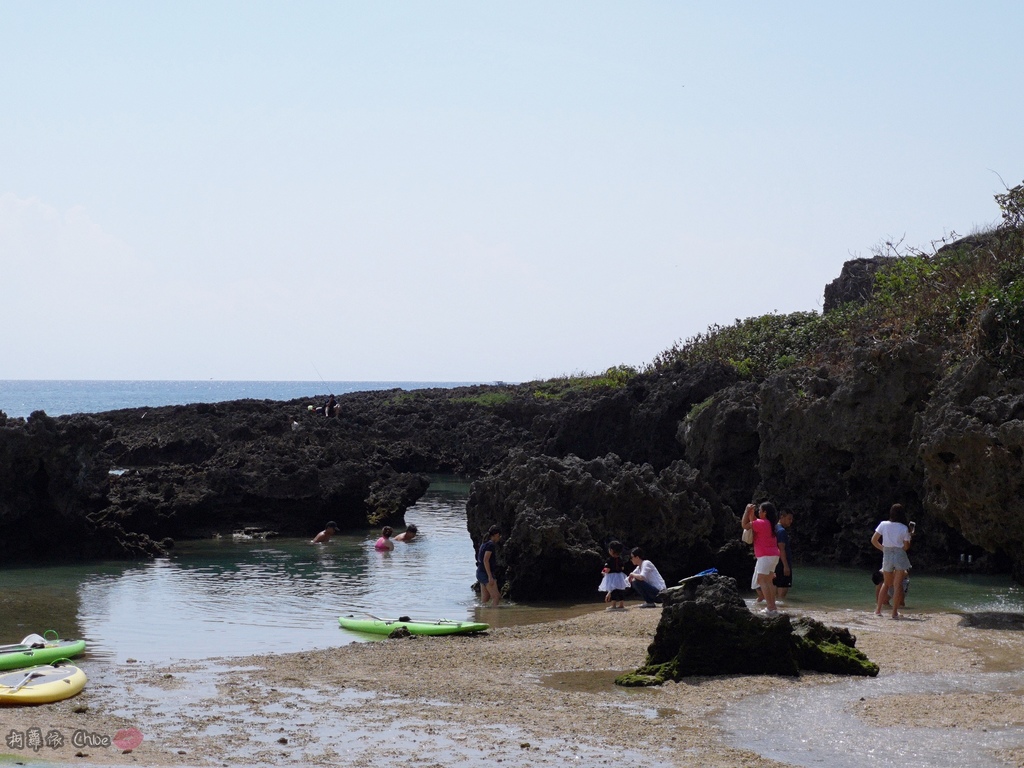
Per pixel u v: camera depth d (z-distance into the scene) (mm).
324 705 12602
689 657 14000
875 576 19641
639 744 10922
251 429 51438
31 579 25844
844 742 10961
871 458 27203
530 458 26062
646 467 25578
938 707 12242
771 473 29781
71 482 29953
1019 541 21422
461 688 13500
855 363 27906
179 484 36062
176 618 20078
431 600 22672
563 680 14000
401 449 62000
